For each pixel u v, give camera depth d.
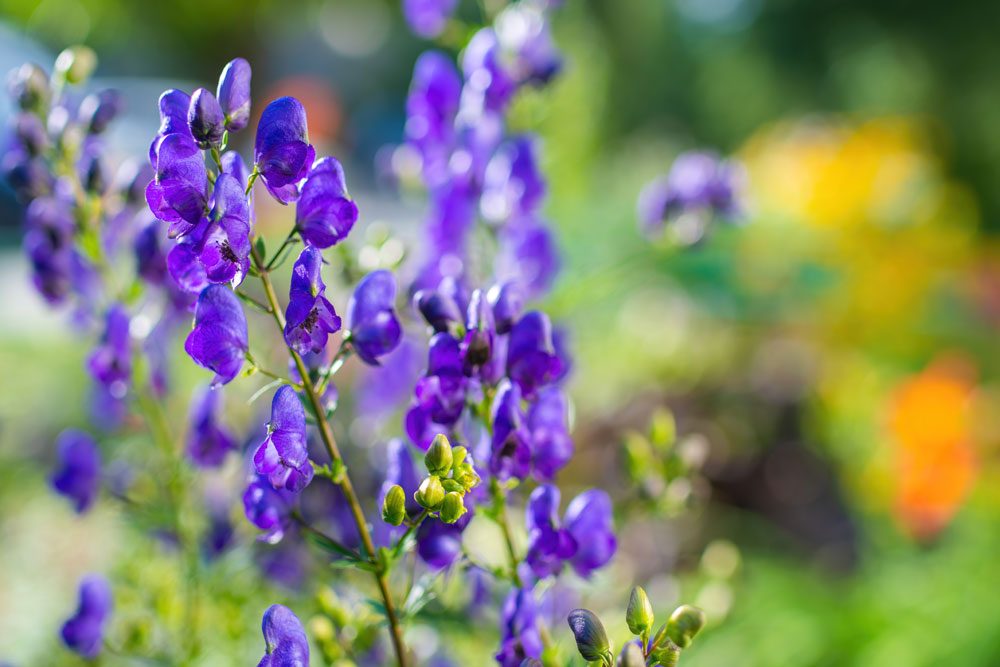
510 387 0.70
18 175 0.87
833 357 2.60
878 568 1.69
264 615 0.68
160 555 0.99
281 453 0.66
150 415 0.90
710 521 1.81
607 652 0.65
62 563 1.46
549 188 0.96
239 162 0.68
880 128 3.39
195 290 0.66
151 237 0.85
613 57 8.95
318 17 8.91
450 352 0.70
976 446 1.65
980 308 2.90
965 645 1.45
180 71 7.64
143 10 6.89
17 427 2.12
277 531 0.71
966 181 6.05
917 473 1.60
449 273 0.94
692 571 1.53
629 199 3.28
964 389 1.69
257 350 1.10
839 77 6.53
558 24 2.70
